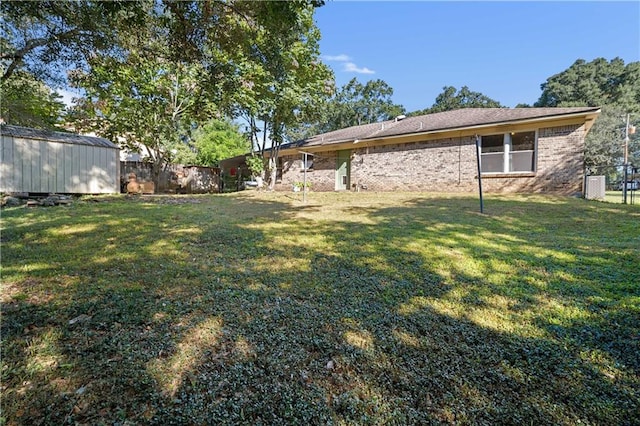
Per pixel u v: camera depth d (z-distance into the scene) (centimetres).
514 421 142
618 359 183
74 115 1445
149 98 1338
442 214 670
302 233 505
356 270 334
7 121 694
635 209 694
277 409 150
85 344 199
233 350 194
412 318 232
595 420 142
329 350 195
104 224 570
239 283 298
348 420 144
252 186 1925
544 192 1017
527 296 268
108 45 496
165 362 182
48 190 1040
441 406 151
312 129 3653
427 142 1252
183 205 872
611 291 276
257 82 1245
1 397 154
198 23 515
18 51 479
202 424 141
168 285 292
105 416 144
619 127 2342
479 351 192
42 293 272
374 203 878
